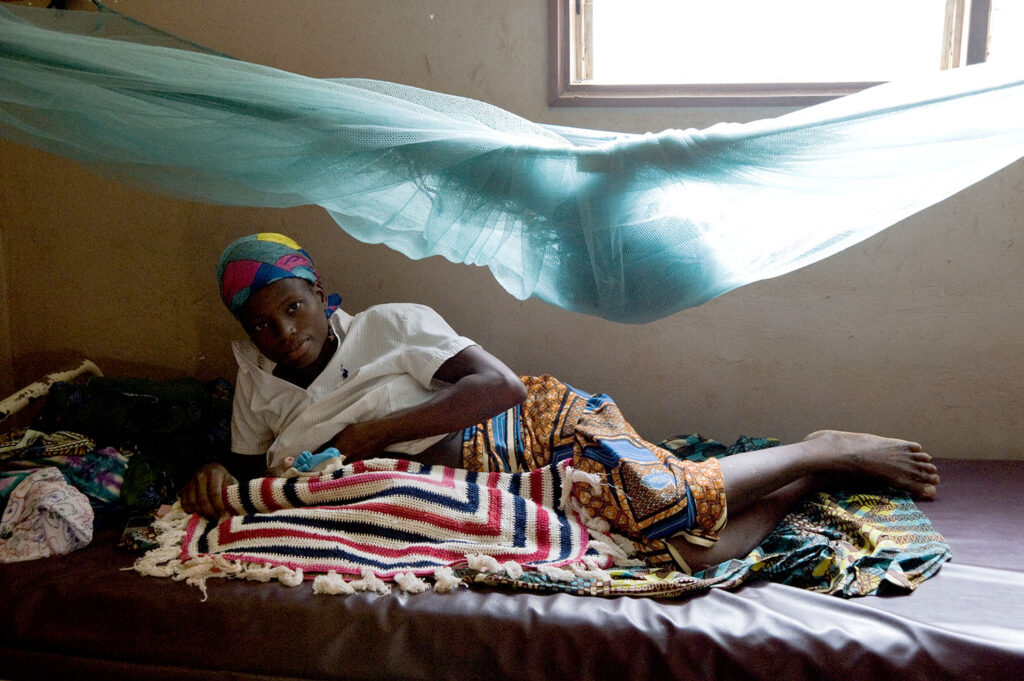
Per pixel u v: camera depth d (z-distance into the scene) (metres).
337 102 1.45
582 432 1.62
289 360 1.70
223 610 1.38
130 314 2.34
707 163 1.43
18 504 1.56
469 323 2.24
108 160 1.56
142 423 1.91
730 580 1.41
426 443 1.73
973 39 1.94
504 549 1.49
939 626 1.26
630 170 1.45
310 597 1.39
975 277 2.04
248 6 2.13
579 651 1.30
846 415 2.15
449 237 1.60
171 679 1.37
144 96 1.42
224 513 1.63
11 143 2.26
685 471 1.55
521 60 2.07
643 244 1.55
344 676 1.34
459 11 2.07
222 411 2.01
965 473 1.92
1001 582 1.41
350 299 2.27
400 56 2.12
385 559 1.48
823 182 1.43
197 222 2.26
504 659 1.31
